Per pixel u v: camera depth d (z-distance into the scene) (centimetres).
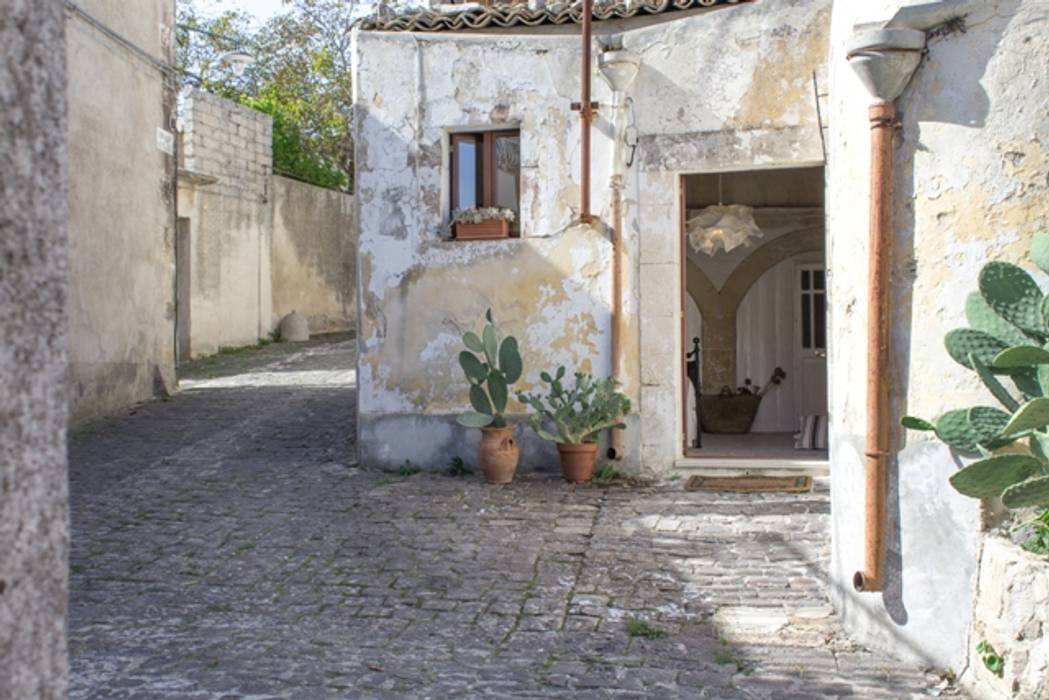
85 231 1228
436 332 1027
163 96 1465
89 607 627
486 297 1019
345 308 2488
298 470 1019
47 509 142
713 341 1335
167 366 1479
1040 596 438
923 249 521
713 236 1213
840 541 597
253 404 1379
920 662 519
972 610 488
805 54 937
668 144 974
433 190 1029
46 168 142
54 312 144
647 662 541
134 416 1284
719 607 629
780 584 669
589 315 998
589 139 987
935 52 515
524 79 1009
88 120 1234
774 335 1341
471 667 533
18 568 138
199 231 1959
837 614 603
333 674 521
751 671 524
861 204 559
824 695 490
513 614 619
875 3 541
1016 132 495
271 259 2192
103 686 501
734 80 955
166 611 621
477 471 1012
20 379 138
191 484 955
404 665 534
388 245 1037
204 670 525
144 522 823
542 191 1007
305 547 757
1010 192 496
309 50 2858
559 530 801
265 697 488
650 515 839
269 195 2180
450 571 702
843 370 587
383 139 1037
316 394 1456
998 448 482
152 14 1429
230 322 2050
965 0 502
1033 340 475
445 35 1024
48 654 143
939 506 510
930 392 516
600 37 988
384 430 1033
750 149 952
